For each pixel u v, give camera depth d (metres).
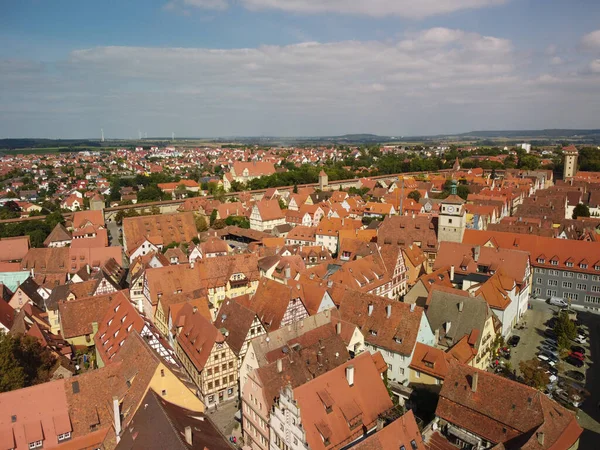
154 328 83.12
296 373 64.75
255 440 64.94
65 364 82.19
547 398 56.44
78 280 128.25
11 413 56.00
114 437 57.69
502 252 113.44
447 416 61.28
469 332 80.19
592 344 97.00
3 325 93.81
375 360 73.69
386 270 116.62
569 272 118.12
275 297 88.50
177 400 62.41
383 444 50.19
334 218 163.12
